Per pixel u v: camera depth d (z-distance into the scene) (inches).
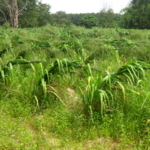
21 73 186.4
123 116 125.3
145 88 131.0
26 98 146.9
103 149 103.6
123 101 133.9
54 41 273.7
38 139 108.3
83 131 116.5
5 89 158.9
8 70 162.4
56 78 162.1
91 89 129.0
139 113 124.2
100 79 130.2
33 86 148.2
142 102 128.4
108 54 223.0
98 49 216.7
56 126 120.4
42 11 1544.0
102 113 126.0
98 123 121.1
